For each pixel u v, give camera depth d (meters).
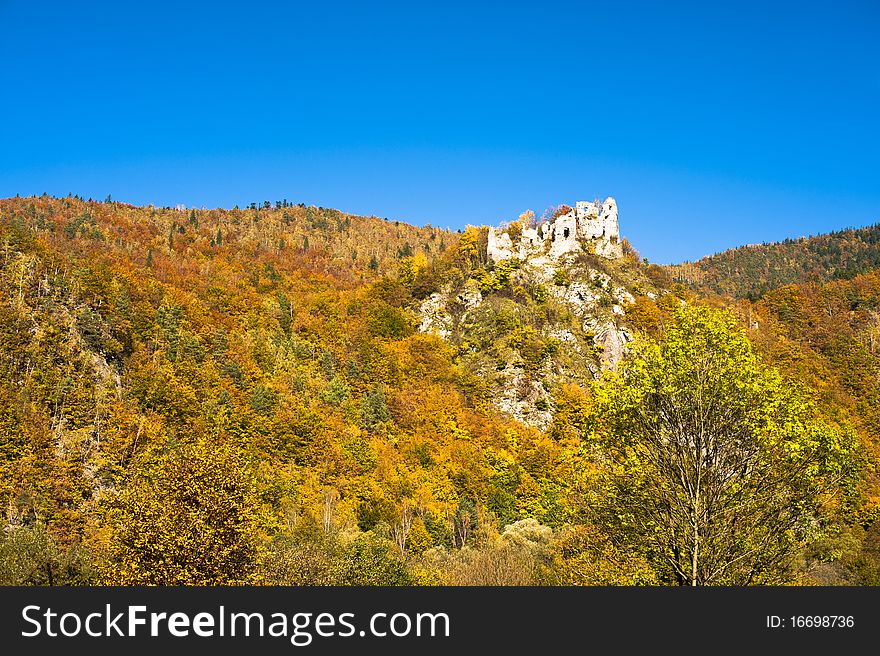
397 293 165.38
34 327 87.81
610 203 177.50
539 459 90.38
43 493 60.78
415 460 89.00
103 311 102.62
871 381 111.38
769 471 17.83
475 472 88.25
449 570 49.16
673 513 18.33
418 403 111.56
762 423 18.12
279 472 73.75
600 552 21.27
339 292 172.88
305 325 136.00
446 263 175.88
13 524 55.88
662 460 18.83
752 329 125.75
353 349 131.50
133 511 29.91
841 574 37.97
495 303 151.88
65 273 105.69
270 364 111.19
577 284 154.00
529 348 133.12
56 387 77.75
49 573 34.69
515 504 83.19
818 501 17.72
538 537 59.81
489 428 108.25
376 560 45.41
